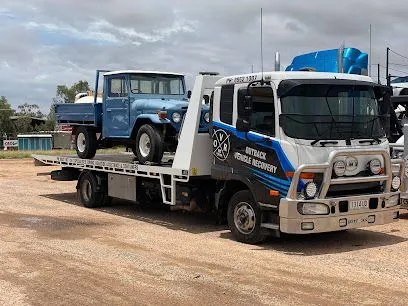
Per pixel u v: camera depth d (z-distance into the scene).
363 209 8.12
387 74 13.53
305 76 8.05
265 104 8.18
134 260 7.62
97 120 12.70
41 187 17.91
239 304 5.71
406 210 11.78
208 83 9.66
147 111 11.05
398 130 10.01
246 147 8.48
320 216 7.75
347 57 9.87
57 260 7.64
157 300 5.86
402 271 6.99
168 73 12.18
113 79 12.09
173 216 11.68
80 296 6.02
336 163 7.83
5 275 6.88
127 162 11.80
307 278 6.67
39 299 5.91
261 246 8.52
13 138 86.62
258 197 8.29
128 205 13.38
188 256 7.85
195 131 9.55
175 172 9.84
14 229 10.08
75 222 10.91
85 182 13.10
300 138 7.75
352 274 6.85
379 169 8.30
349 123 8.10
